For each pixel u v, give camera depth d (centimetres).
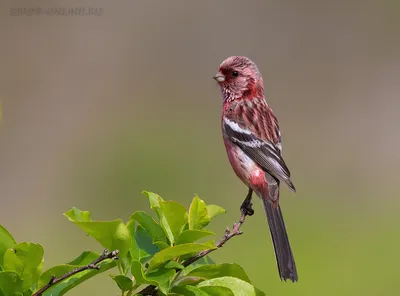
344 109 2066
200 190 1591
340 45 2192
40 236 1441
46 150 1744
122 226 538
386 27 2220
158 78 2027
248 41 2142
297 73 2161
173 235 572
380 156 1886
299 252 1395
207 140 1772
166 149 1727
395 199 1691
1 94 1875
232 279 563
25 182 1652
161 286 536
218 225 1431
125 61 1994
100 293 1189
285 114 2045
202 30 2108
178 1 2088
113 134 1792
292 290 1282
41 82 1906
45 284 526
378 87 2161
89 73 1962
